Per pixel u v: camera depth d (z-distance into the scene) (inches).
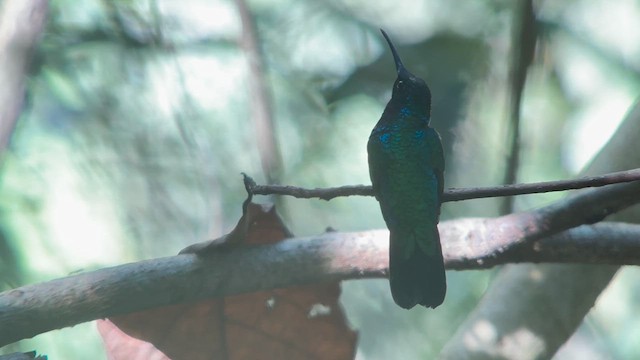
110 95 459.2
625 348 501.0
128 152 446.6
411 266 242.8
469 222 247.1
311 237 232.8
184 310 230.5
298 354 238.5
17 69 310.2
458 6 540.1
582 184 222.4
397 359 460.4
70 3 466.3
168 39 458.6
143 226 438.0
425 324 469.4
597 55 514.6
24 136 426.9
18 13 311.0
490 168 516.1
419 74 531.2
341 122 498.6
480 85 528.7
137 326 232.4
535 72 496.7
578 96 512.4
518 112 373.4
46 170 420.5
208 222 447.8
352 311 469.1
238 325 235.0
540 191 224.8
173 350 233.1
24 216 398.3
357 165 482.9
